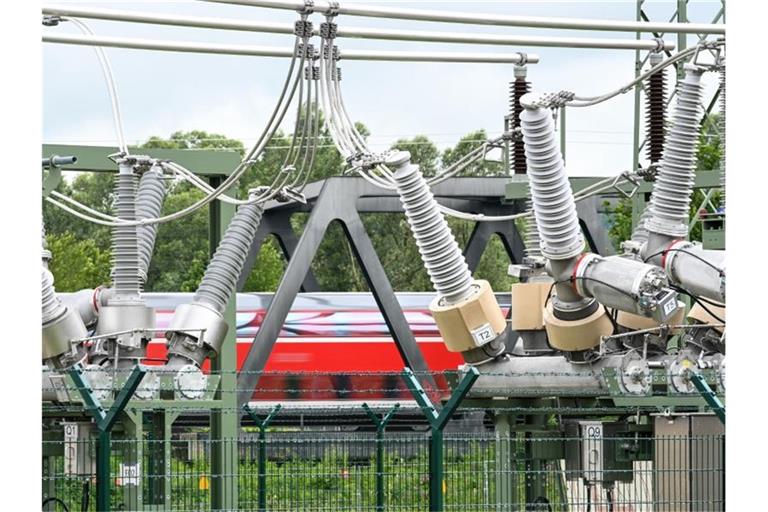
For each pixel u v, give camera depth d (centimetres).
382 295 3547
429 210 2128
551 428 2186
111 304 2172
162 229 8562
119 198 2205
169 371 2133
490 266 8519
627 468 2112
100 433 1539
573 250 2094
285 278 3359
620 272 2048
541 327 2312
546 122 2073
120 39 2269
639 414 2166
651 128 2456
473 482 2170
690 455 1961
